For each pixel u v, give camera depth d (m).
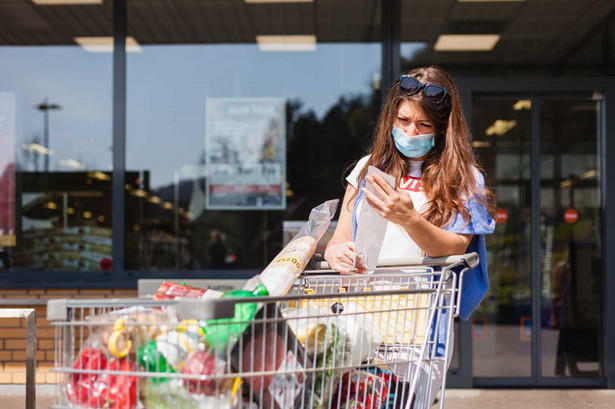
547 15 5.94
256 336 1.77
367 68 5.98
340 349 1.90
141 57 6.01
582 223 6.02
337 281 2.29
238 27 6.01
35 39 6.03
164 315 1.65
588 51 5.92
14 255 5.95
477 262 2.06
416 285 2.19
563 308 6.01
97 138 6.00
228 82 6.00
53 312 1.69
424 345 2.03
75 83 6.02
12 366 5.71
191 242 5.93
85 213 5.96
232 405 1.69
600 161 6.00
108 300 1.68
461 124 2.30
